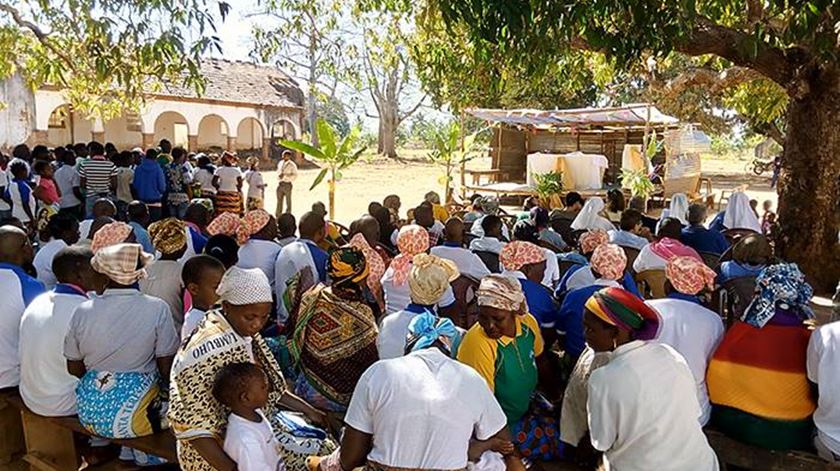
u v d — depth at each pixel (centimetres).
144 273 346
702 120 2159
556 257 556
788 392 310
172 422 270
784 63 766
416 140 5375
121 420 328
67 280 364
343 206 1756
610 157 1908
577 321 388
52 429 374
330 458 276
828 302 752
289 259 486
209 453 265
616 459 278
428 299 340
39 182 926
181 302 427
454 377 248
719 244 645
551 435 346
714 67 1162
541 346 356
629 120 1564
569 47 696
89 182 1030
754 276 445
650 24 496
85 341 330
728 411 326
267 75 2919
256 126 2889
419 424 238
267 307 282
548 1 480
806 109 794
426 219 652
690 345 328
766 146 3612
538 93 2133
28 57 1000
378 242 610
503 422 258
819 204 801
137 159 1209
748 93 1119
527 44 515
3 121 2134
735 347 321
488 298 309
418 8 855
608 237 579
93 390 332
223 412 274
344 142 1080
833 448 298
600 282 394
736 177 2941
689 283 339
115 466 374
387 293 450
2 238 397
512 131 1944
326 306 353
